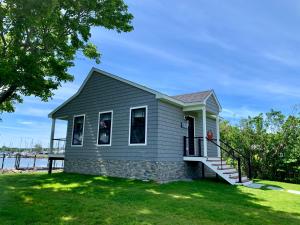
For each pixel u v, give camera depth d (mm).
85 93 14031
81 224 4734
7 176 11820
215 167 11352
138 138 11031
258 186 11023
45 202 6371
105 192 7844
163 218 5203
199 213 5695
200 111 13586
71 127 14469
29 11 7621
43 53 9602
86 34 10266
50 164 14781
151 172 10273
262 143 17453
